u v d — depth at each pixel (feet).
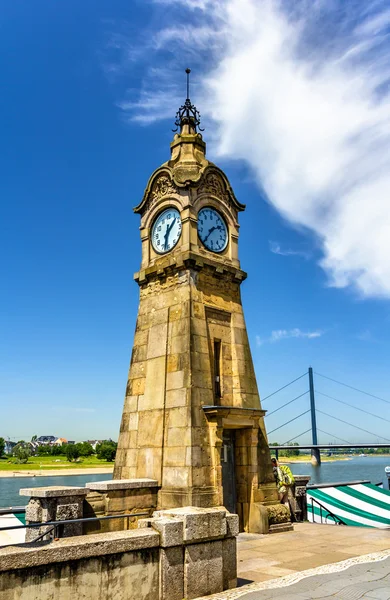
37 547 28.27
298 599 32.76
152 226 70.95
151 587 32.01
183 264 63.05
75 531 45.44
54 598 27.91
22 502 139.33
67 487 47.26
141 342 66.64
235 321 67.51
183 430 56.24
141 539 31.96
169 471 56.08
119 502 52.54
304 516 72.23
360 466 543.80
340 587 35.40
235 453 63.82
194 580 33.47
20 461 518.78
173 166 70.08
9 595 26.43
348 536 57.26
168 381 60.29
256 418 62.59
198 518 34.50
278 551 49.11
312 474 314.35
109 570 30.35
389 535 57.82
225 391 63.31
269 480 64.28
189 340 59.41
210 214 69.00
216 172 70.38
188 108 76.48
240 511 61.67
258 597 33.37
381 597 32.99
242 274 69.67
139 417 62.64
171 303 63.93
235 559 36.45
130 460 61.93
